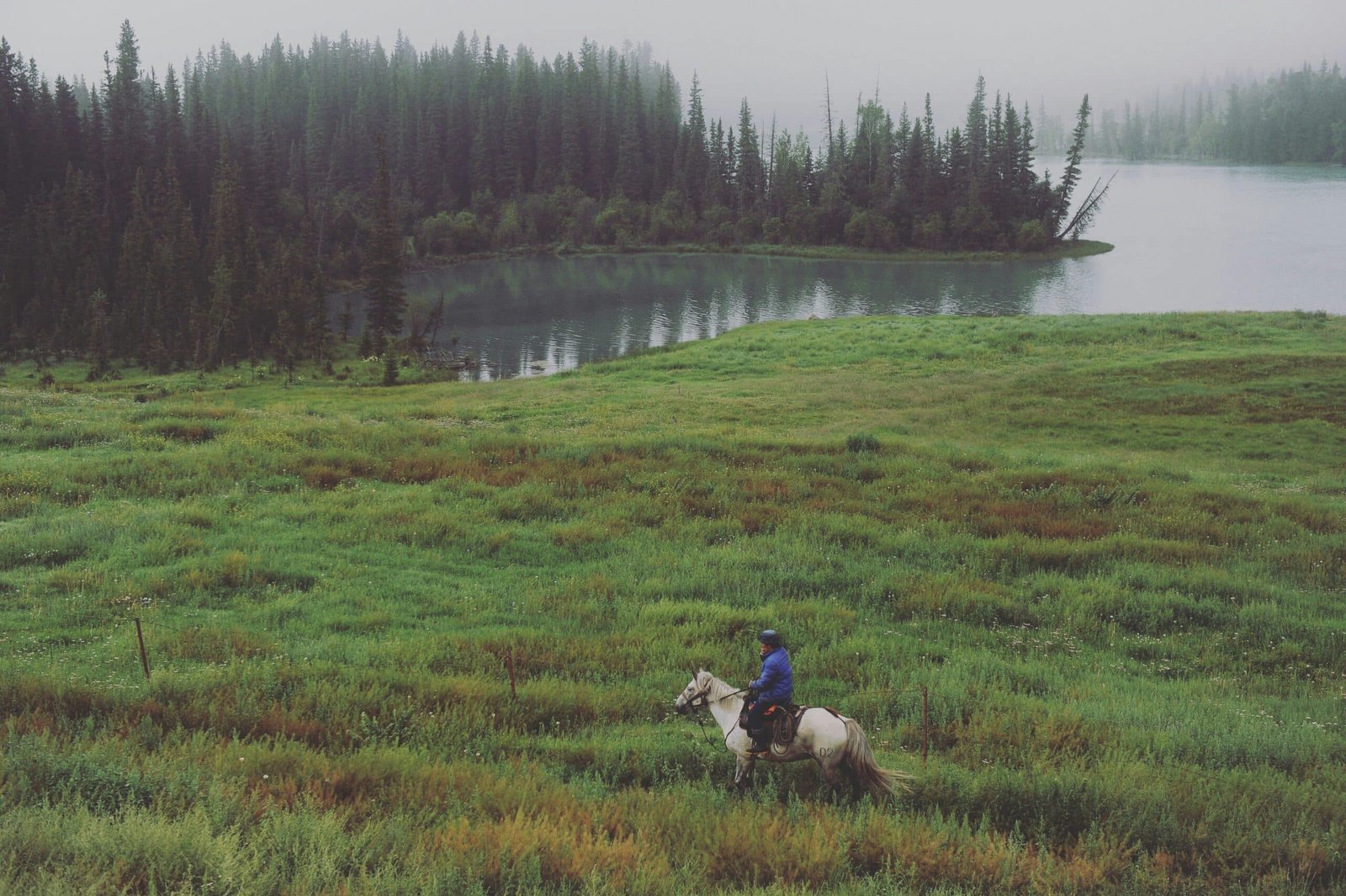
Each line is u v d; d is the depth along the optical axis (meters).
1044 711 13.47
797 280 146.25
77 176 122.94
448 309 123.00
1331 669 16.92
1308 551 23.55
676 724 13.30
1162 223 190.62
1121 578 21.69
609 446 35.12
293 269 115.31
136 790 9.00
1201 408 45.91
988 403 49.66
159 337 94.94
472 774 10.43
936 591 20.41
